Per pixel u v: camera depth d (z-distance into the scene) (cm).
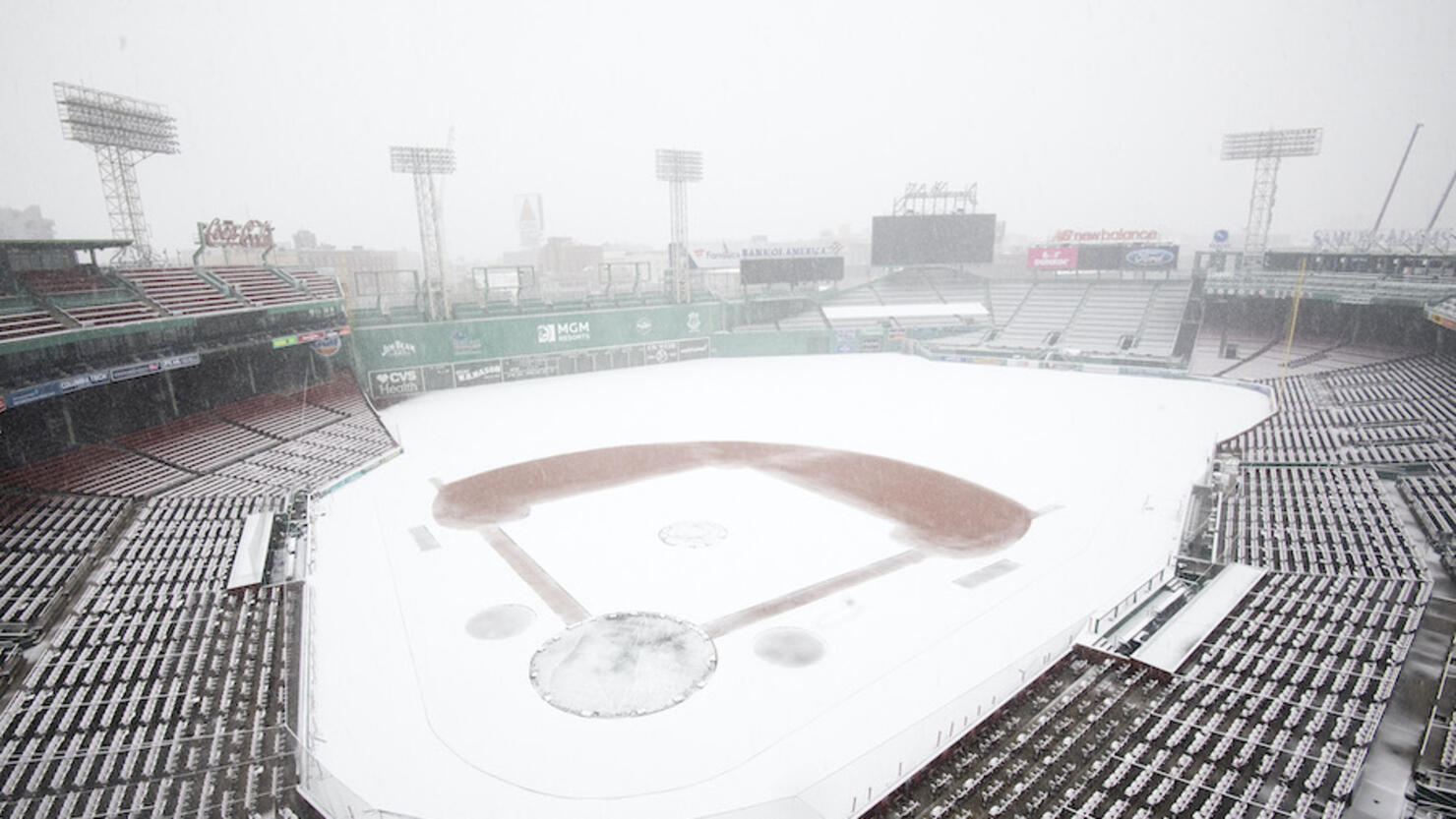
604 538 2844
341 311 5103
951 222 7462
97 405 3478
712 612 2273
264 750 1616
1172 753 1516
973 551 2681
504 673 1959
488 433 4466
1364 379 4891
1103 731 1617
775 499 3234
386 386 5525
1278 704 1645
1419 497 2808
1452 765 1425
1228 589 2248
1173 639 1967
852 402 5088
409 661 2019
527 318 5997
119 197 4716
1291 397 4738
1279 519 2742
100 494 3033
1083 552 2653
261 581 2400
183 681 1869
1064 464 3662
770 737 1697
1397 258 5809
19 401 2838
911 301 7769
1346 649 1856
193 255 4322
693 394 5431
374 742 1689
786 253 7288
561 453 4000
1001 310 7450
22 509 2814
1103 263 7162
